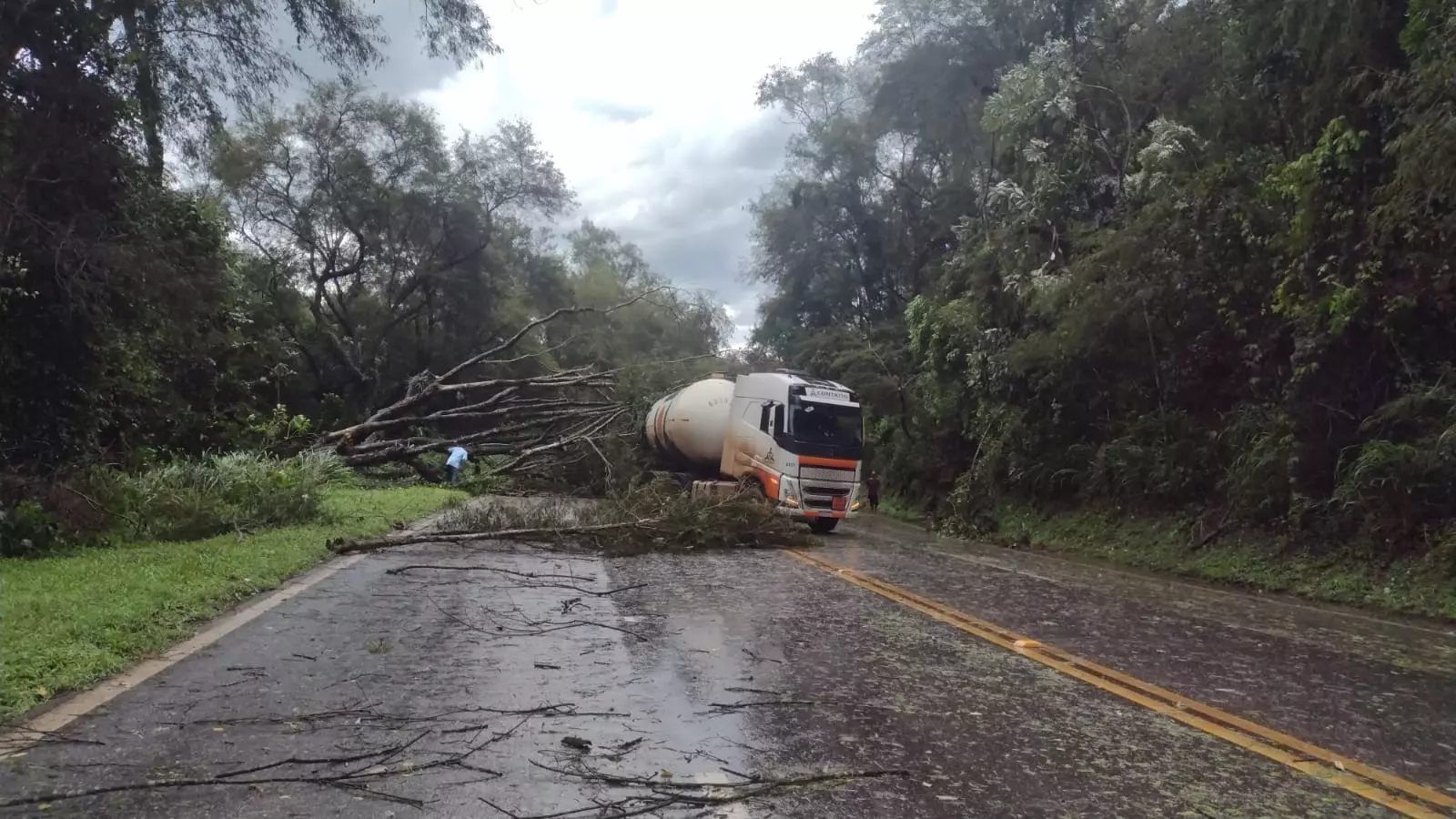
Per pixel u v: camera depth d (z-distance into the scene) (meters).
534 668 6.59
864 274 41.66
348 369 39.97
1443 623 10.20
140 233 14.08
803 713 5.66
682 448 23.39
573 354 49.25
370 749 4.79
